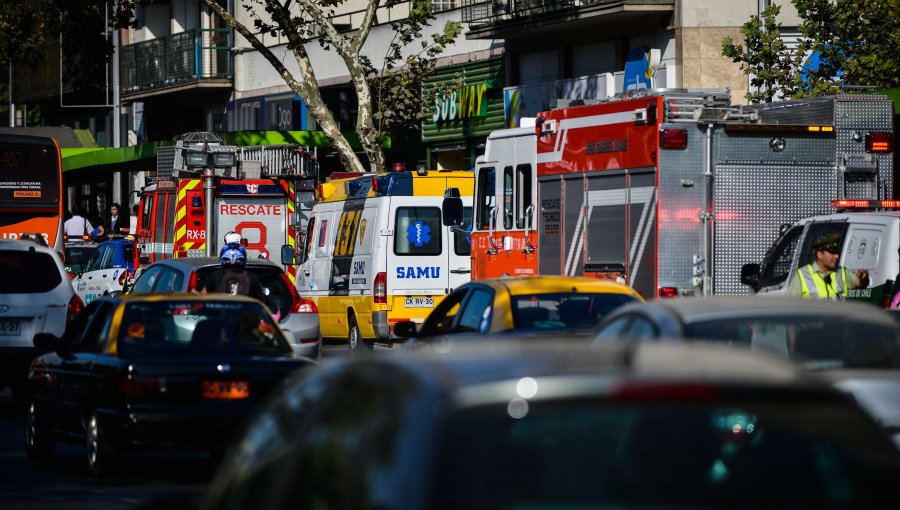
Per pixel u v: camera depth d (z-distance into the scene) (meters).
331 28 78.88
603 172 41.38
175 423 28.41
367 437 9.76
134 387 28.47
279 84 111.12
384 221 57.75
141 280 46.78
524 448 9.34
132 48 127.50
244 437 12.51
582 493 9.45
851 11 61.62
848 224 36.41
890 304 32.59
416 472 8.91
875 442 9.74
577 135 42.66
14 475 31.22
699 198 39.47
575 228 42.75
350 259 60.91
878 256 35.47
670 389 9.37
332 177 70.25
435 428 9.09
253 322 30.56
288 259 60.94
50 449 33.97
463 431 9.12
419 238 57.97
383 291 57.59
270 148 70.44
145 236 73.06
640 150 39.84
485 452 9.10
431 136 96.38
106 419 28.98
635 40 80.00
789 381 9.75
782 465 9.89
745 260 39.78
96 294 74.44
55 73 140.75
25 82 152.50
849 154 41.12
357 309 59.94
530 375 9.56
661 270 39.16
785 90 62.41
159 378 28.55
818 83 60.16
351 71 78.94
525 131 45.94
